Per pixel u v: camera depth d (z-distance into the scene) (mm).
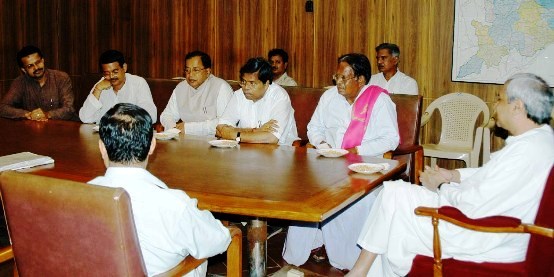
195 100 4547
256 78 3682
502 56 5281
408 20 5629
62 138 3605
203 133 4230
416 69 5672
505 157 2434
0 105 4684
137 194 1924
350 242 3379
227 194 2389
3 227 3949
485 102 5414
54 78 4930
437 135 5691
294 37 6148
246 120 3945
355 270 2770
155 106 4840
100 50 7090
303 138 4383
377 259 2803
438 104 5457
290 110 3961
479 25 5332
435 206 2635
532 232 2201
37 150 3236
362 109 3715
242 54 6441
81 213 1816
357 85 3701
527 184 2396
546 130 2453
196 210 2004
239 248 2363
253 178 2645
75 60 6984
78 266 1890
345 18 5887
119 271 1834
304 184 2547
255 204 2260
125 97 4703
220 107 4441
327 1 5938
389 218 2680
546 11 5047
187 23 6664
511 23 5203
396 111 4062
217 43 6547
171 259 2021
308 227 3438
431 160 5391
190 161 2990
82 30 7027
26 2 6324
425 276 2537
